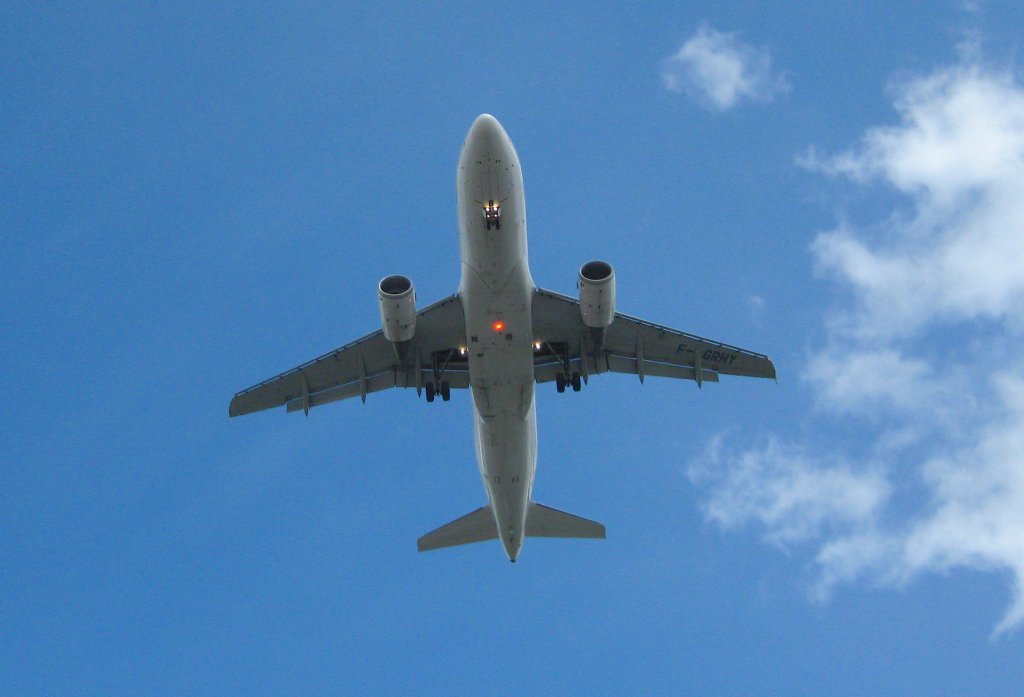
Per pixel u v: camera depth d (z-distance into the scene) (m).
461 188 130.25
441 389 146.62
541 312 140.88
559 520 153.62
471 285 130.25
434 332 142.75
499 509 142.62
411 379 149.25
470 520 154.25
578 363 146.75
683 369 147.00
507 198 127.50
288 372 147.38
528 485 142.00
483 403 134.38
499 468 138.38
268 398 149.12
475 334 131.38
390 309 133.12
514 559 145.62
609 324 136.88
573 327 143.00
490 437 136.62
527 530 153.25
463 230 130.38
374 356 147.38
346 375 149.25
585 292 131.88
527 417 136.00
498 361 132.12
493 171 126.81
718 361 145.25
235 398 148.00
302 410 149.38
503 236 127.50
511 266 129.25
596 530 153.12
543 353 147.75
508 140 130.38
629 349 146.50
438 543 154.12
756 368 144.50
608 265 133.00
